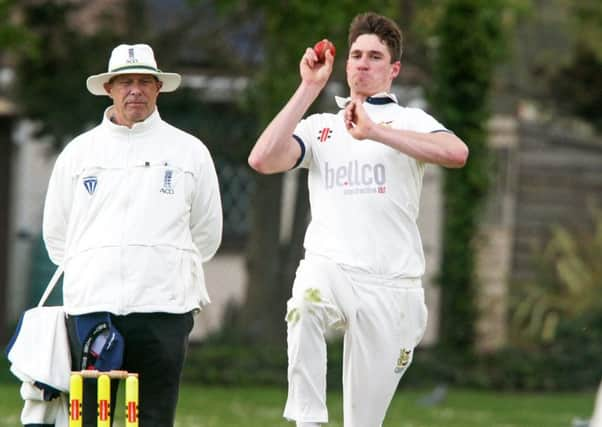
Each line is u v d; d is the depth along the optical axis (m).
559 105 70.50
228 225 73.31
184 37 64.25
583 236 70.25
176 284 25.34
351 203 25.09
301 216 65.25
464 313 65.44
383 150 25.02
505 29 66.19
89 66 62.06
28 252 72.50
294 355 24.94
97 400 25.11
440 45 64.50
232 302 67.31
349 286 24.97
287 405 25.17
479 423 47.72
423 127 25.14
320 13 56.44
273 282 64.94
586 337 64.56
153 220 25.30
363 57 25.42
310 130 25.55
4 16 57.41
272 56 58.81
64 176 25.77
